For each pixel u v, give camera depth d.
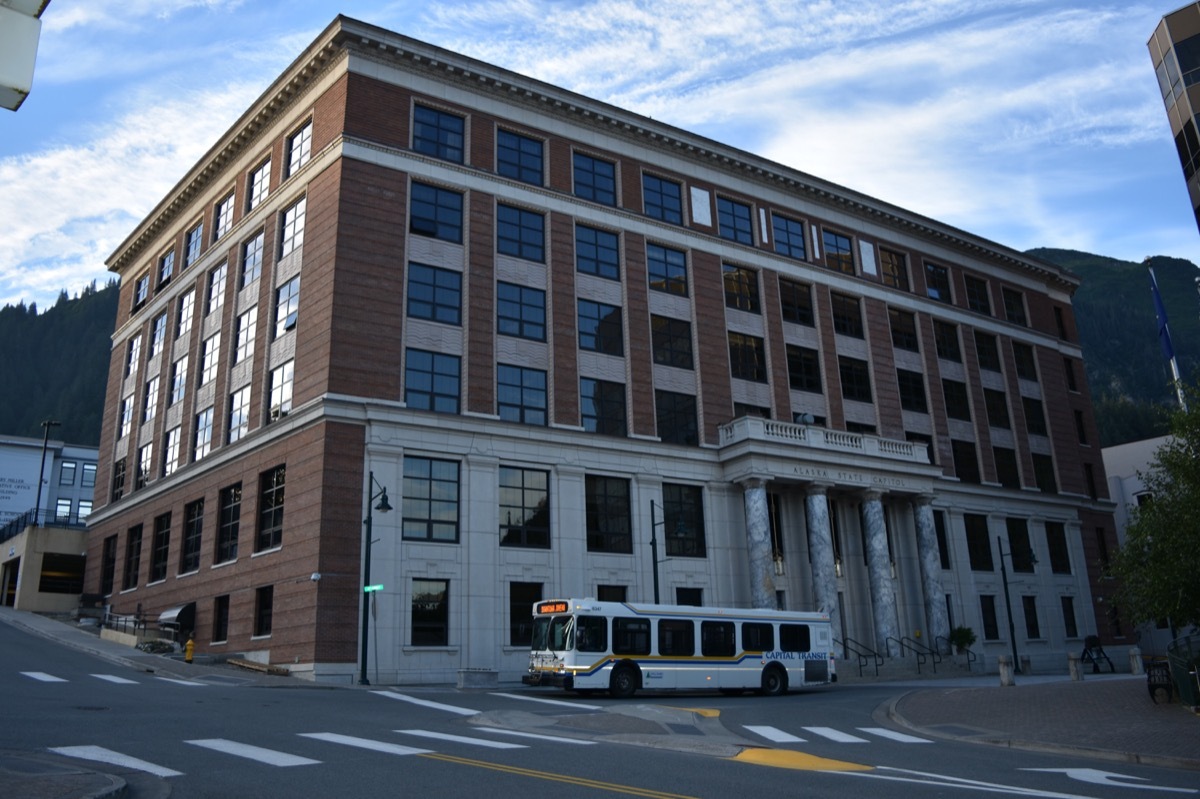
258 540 37.62
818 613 33.81
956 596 50.91
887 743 18.06
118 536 51.00
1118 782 13.10
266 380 39.66
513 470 38.50
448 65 40.88
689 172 48.25
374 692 27.73
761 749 16.11
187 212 51.38
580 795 10.98
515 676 36.00
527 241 41.94
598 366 42.28
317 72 40.75
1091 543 60.62
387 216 38.09
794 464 43.62
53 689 23.19
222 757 13.69
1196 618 24.02
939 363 56.22
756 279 49.34
